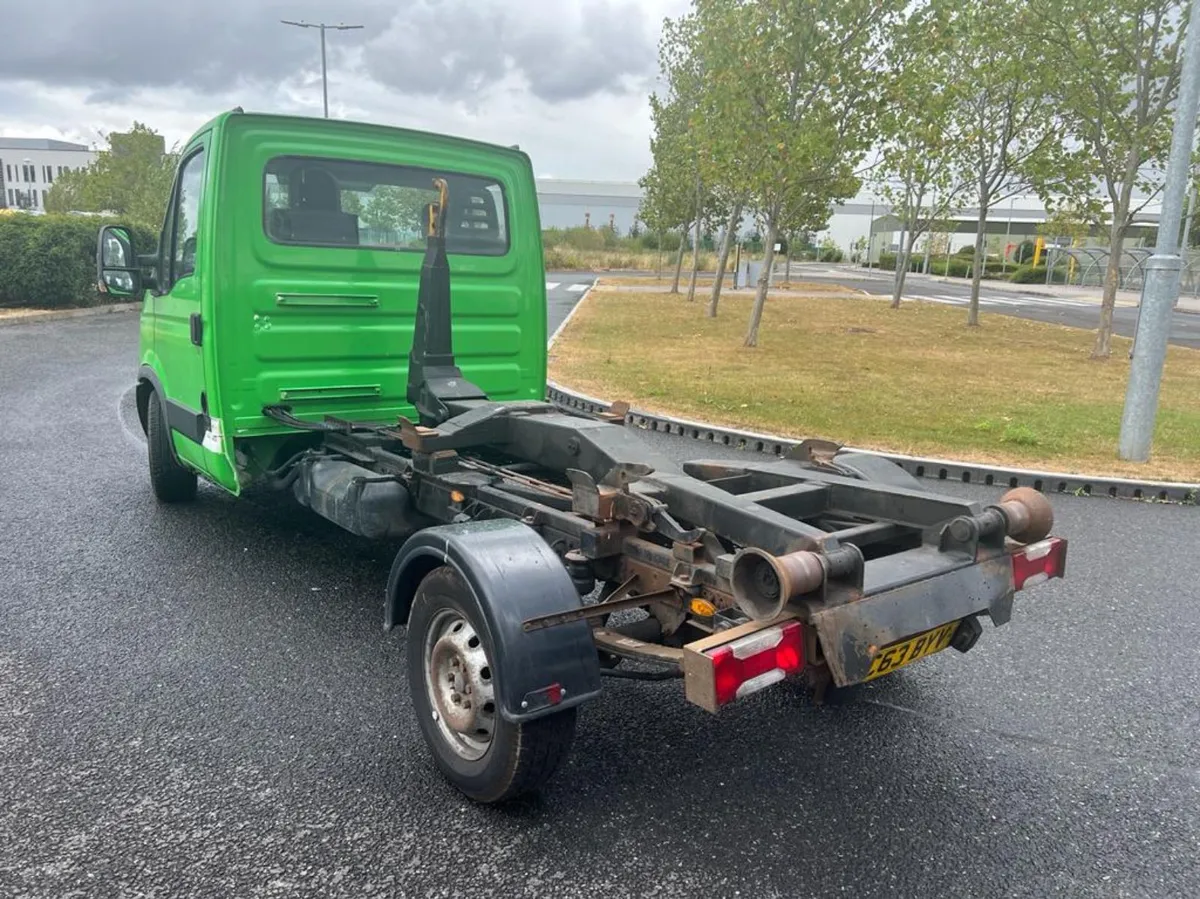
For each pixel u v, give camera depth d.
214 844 2.95
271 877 2.81
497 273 5.81
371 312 5.35
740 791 3.36
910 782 3.45
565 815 3.17
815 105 14.77
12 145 108.44
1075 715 4.00
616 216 83.31
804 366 14.88
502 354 5.92
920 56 14.83
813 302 30.75
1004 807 3.31
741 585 2.78
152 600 4.94
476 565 3.02
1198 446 9.45
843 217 88.69
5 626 4.56
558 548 3.59
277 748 3.53
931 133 14.95
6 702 3.82
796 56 14.32
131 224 21.55
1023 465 8.42
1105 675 4.40
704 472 4.34
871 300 32.75
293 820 3.09
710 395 11.80
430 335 4.93
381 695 3.96
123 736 3.58
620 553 3.45
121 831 3.00
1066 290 44.88
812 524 3.95
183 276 5.47
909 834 3.13
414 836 3.03
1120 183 16.84
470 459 4.52
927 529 3.37
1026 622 5.02
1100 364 16.22
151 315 6.32
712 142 15.89
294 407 5.15
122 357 14.46
